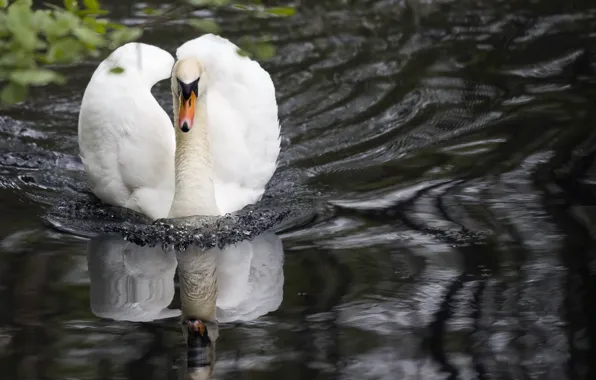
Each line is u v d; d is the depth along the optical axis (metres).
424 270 11.24
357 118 15.79
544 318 10.16
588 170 13.59
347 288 10.92
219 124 13.62
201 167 12.70
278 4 19.67
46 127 15.38
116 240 12.33
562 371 9.25
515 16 19.52
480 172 13.80
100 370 9.28
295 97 16.42
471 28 19.00
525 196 12.98
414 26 19.08
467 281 10.95
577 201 12.73
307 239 12.23
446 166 14.06
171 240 12.38
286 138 15.26
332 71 17.25
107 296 10.80
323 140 15.17
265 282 11.16
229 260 11.83
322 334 9.98
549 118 15.36
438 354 9.56
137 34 8.83
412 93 16.50
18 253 11.73
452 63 17.59
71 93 16.33
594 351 9.56
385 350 9.65
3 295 10.70
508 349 9.62
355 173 14.12
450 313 10.33
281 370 9.30
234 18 18.89
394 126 15.51
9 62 8.26
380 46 18.22
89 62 17.23
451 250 11.69
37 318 10.25
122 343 9.80
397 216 12.69
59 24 8.30
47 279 11.13
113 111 13.24
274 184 14.06
